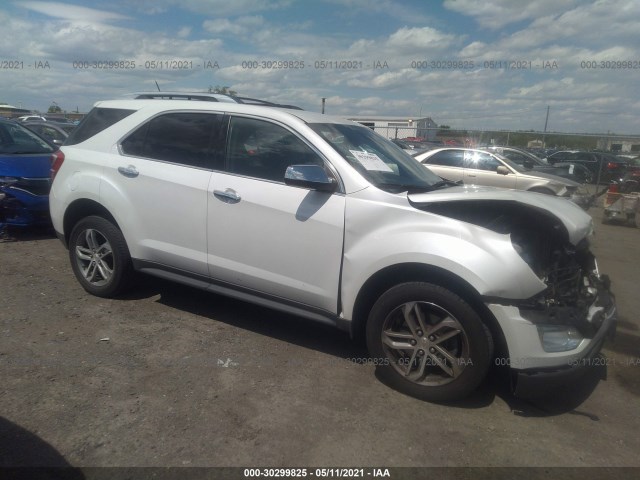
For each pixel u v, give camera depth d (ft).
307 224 12.07
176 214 13.89
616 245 30.86
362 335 12.75
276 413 10.48
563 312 10.55
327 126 13.52
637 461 9.59
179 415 10.22
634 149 77.61
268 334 14.20
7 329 13.58
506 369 11.47
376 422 10.37
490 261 10.23
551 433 10.37
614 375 13.08
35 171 22.67
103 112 15.93
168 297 16.43
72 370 11.70
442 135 94.63
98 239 15.83
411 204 11.41
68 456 8.87
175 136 14.29
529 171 41.68
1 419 9.75
